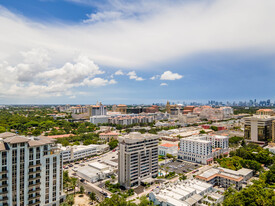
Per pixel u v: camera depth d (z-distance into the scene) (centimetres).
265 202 12862
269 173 18438
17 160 11781
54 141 14238
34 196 12544
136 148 17950
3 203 11469
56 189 13638
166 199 13562
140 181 18362
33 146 12362
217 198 14400
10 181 11550
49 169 13225
